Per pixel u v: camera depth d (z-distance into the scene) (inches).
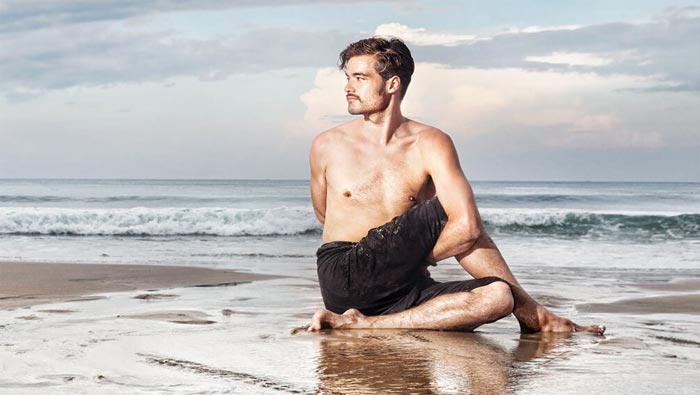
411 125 165.9
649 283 286.7
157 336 147.9
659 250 493.4
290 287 252.7
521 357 127.7
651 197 1337.4
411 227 153.1
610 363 123.1
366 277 156.8
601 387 105.0
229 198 1197.7
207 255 428.5
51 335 148.7
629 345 142.1
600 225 680.4
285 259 401.7
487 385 105.4
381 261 155.0
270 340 143.2
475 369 116.6
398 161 161.8
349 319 157.8
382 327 157.5
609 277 313.4
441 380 108.4
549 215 687.7
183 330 156.3
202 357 125.5
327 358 125.0
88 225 624.7
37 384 104.7
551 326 160.2
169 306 199.6
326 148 168.6
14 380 107.4
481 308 153.3
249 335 149.5
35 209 670.5
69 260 377.7
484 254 160.6
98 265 326.3
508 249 502.0
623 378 111.1
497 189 2162.9
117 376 110.0
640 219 676.7
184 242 537.3
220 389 101.9
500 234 656.4
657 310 205.0
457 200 153.6
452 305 155.2
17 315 179.5
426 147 160.2
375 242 155.0
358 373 112.8
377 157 162.7
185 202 1123.9
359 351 131.6
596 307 210.8
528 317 159.6
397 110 164.7
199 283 264.4
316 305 203.6
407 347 136.1
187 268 319.6
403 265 155.7
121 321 169.9
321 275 163.9
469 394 99.9
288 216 657.6
